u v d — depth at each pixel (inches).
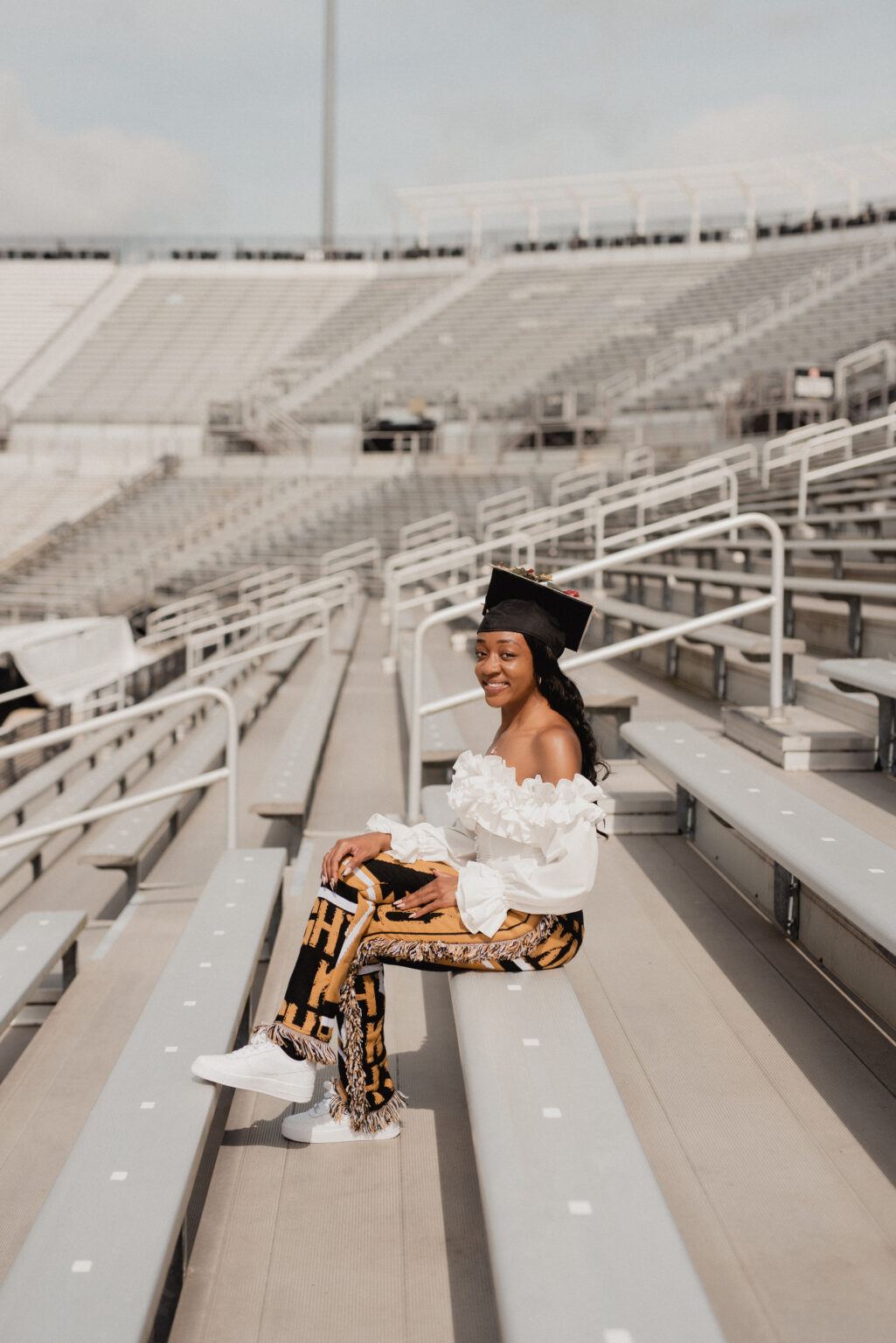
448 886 86.0
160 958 158.4
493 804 84.7
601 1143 66.2
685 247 1384.1
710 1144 82.8
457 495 959.6
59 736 167.2
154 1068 86.6
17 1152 104.0
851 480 398.0
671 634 173.2
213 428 1111.0
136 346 1381.6
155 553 941.2
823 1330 63.9
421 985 126.2
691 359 1055.0
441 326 1331.2
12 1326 56.1
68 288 1473.9
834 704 179.2
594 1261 55.4
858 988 106.8
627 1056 95.9
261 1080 83.4
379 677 402.9
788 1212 74.8
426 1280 75.0
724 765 138.6
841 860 96.3
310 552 897.5
